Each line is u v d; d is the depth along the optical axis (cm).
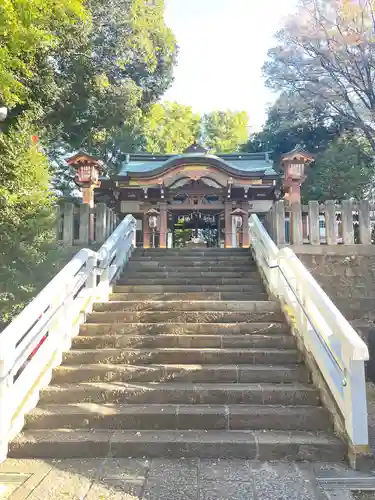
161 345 506
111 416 384
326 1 1883
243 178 1335
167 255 891
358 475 318
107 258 661
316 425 380
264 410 389
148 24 1902
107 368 454
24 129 641
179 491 293
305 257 764
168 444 350
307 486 301
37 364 421
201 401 412
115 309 600
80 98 1591
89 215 840
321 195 1905
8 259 554
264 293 659
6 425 351
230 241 1385
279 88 2388
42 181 611
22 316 388
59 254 646
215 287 688
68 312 504
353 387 340
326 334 410
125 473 320
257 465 335
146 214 1364
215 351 477
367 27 1798
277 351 478
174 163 1320
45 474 319
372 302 739
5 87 619
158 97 2283
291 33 2053
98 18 1555
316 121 2419
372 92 1931
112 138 2070
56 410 395
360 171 1870
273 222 815
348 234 768
